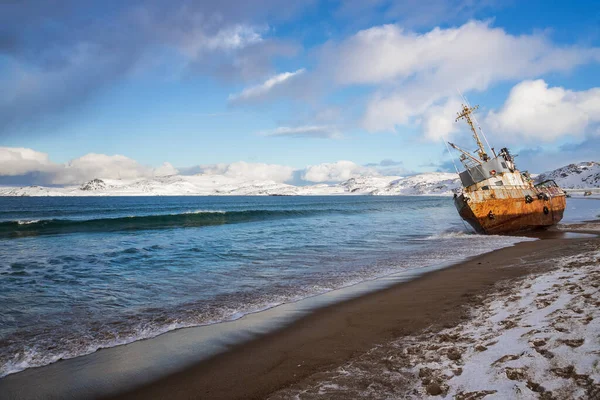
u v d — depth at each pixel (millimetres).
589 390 3582
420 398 4281
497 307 7723
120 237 26719
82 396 5438
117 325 8484
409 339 6676
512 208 25797
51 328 8336
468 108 29000
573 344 4684
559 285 8445
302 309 9461
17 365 6457
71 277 13781
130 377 5949
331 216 52188
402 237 26016
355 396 4648
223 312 9359
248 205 109188
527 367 4363
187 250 20156
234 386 5473
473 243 21656
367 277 13227
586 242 17906
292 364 6102
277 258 17641
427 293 10320
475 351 5348
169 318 8945
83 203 130500
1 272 14711
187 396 5285
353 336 7246
